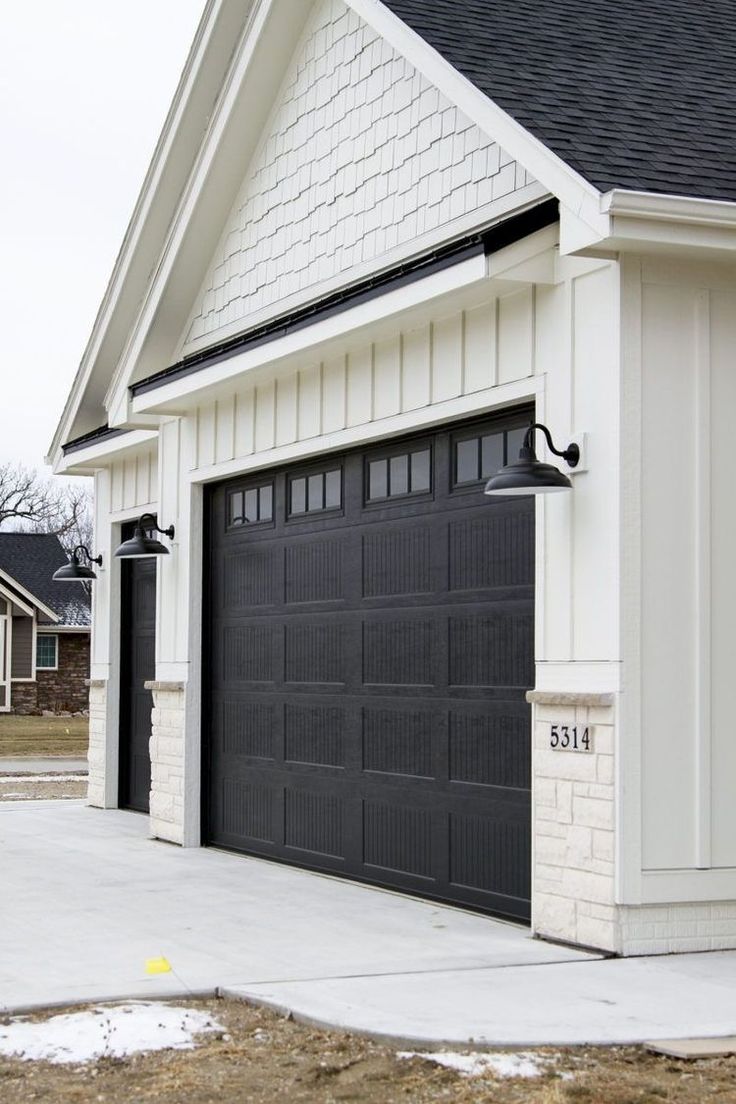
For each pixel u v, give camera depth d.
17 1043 6.54
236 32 13.71
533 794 9.02
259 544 13.06
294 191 12.55
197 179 13.41
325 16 12.09
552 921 8.80
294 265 12.51
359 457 11.51
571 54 10.23
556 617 8.86
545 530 8.99
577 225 8.10
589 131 8.70
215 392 13.11
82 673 51.88
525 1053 6.24
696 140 8.87
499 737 9.68
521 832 9.42
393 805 10.91
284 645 12.58
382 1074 5.98
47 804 17.98
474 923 9.53
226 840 13.48
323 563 12.00
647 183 8.01
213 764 13.80
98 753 17.59
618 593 8.31
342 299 10.48
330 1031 6.68
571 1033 6.44
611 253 8.30
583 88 9.51
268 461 12.55
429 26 10.23
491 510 9.85
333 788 11.74
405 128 10.91
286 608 12.56
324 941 8.92
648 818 8.32
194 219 13.62
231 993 7.47
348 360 11.37
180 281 14.05
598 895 8.40
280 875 11.84
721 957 8.24
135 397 14.16
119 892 10.89
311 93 12.32
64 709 50.72
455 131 10.27
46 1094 5.82
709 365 8.58
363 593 11.39
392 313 9.87
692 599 8.48
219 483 13.83
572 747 8.64
